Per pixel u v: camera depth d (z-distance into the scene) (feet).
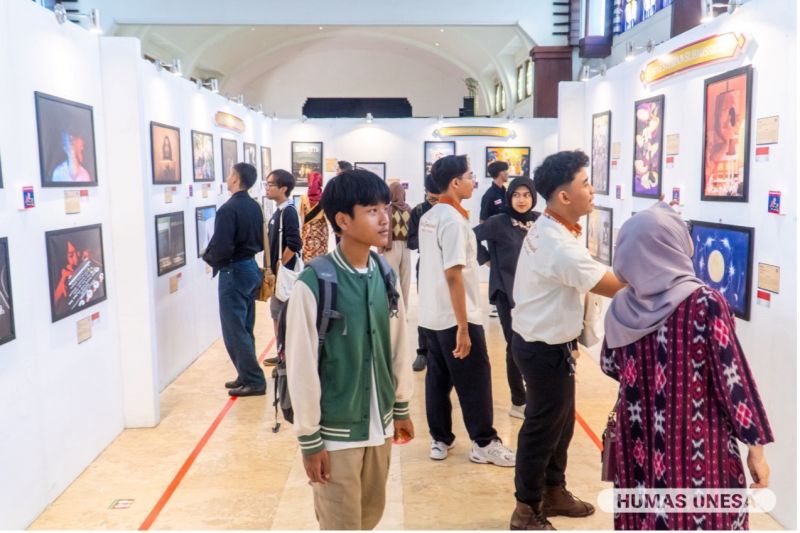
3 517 10.06
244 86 74.74
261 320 26.91
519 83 55.72
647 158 15.93
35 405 11.08
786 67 10.18
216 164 22.95
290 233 18.58
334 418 7.09
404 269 23.07
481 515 10.99
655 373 6.71
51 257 11.63
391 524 10.69
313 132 33.99
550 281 9.30
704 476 6.46
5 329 10.09
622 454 7.08
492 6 41.70
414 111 76.74
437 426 13.30
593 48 39.40
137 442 14.35
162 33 51.47
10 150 10.42
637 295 6.88
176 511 11.31
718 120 12.34
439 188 12.27
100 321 13.85
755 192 11.11
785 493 10.33
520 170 34.09
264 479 12.56
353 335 7.06
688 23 26.16
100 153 14.06
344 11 41.42
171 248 18.40
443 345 12.60
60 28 12.34
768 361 10.76
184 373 19.49
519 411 15.44
